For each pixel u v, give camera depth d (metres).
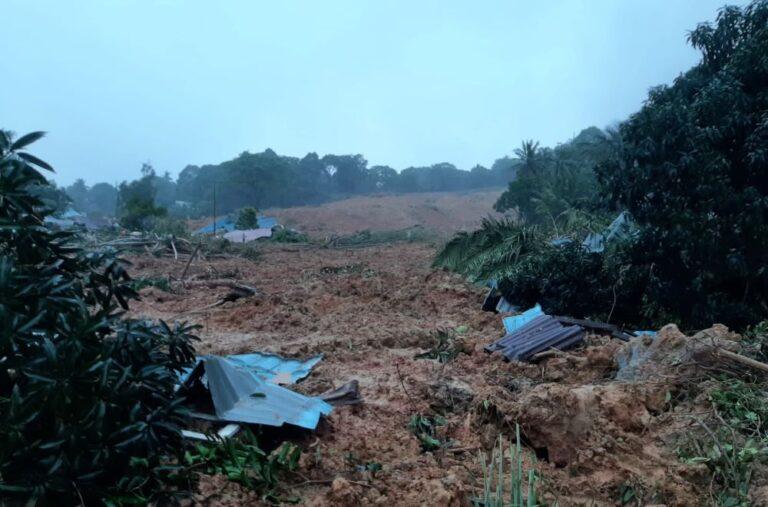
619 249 11.13
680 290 10.05
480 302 13.62
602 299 11.28
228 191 84.06
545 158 47.62
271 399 5.89
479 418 6.18
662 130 9.81
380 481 5.03
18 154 4.14
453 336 10.20
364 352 9.13
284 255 30.69
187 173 120.12
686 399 6.20
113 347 4.24
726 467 4.96
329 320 11.88
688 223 9.60
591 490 4.91
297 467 5.11
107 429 3.83
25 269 4.02
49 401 3.61
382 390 7.30
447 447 5.78
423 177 118.38
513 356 8.48
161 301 14.31
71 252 4.52
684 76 11.28
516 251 14.33
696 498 4.74
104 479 4.04
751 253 9.60
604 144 38.69
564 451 5.40
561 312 11.55
